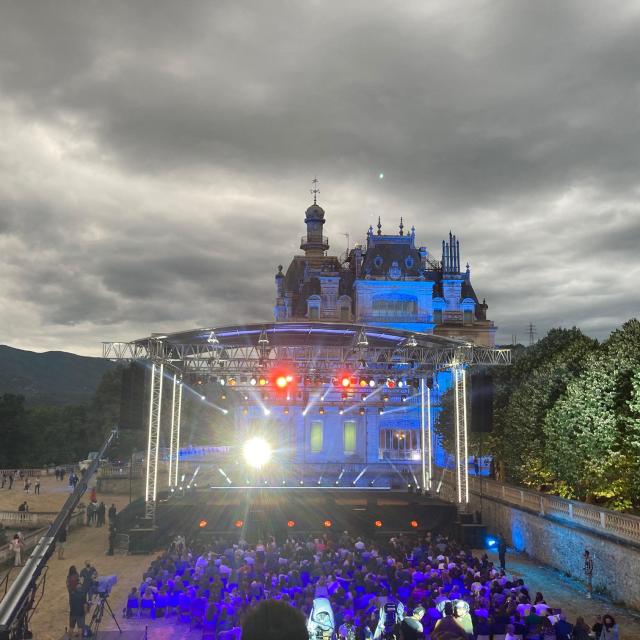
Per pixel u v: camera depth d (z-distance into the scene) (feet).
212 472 245.24
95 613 83.30
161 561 103.09
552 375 149.69
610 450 116.26
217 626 74.43
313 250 334.44
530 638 64.80
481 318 309.42
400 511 148.36
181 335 145.59
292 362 161.89
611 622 65.62
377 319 271.49
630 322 130.52
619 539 97.30
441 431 216.95
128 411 136.05
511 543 142.51
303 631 10.54
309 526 146.20
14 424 325.83
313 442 252.62
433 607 71.26
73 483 236.84
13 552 124.88
